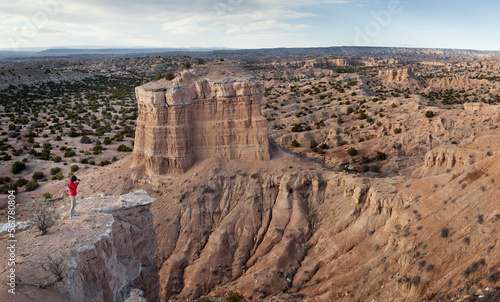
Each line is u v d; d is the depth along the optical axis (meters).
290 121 115.31
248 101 50.19
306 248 41.19
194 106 50.19
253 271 39.09
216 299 36.62
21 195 51.06
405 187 39.72
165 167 49.50
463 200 31.78
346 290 32.44
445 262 28.20
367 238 37.66
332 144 91.56
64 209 23.83
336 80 171.38
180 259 41.12
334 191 46.06
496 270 24.70
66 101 154.88
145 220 26.47
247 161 50.59
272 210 46.34
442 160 53.50
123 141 97.81
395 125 85.88
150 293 26.77
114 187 48.62
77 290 17.34
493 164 32.62
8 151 81.81
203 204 46.38
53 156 81.56
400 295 28.81
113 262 21.44
